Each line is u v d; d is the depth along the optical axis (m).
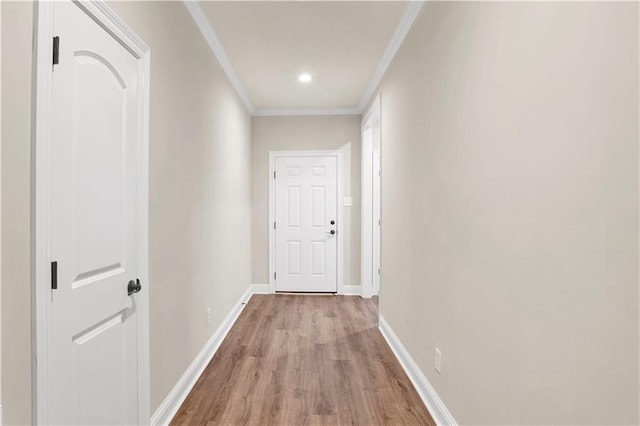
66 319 0.98
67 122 0.98
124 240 1.29
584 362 0.81
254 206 4.30
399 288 2.44
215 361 2.35
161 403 1.62
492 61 1.20
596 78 0.76
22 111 0.84
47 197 0.90
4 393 0.80
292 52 2.71
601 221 0.75
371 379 2.12
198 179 2.18
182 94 1.90
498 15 1.16
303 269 4.28
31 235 0.87
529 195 1.00
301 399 1.89
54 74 0.93
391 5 2.08
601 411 0.76
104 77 1.16
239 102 3.51
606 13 0.74
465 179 1.42
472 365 1.36
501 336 1.16
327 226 4.26
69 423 1.00
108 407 1.20
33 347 0.87
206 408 1.79
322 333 2.91
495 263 1.19
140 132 1.39
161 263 1.62
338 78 3.26
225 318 2.90
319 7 2.10
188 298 1.99
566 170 0.85
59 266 0.95
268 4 2.07
